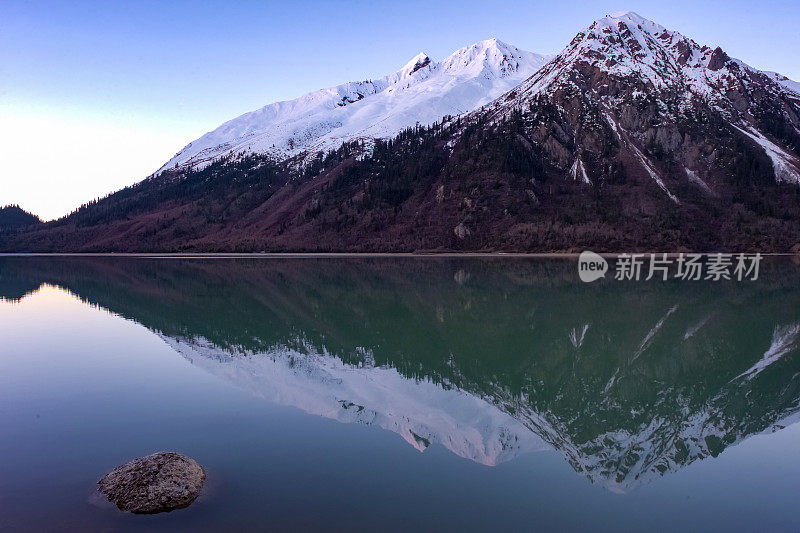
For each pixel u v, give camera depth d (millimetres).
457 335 30297
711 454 13570
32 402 17250
